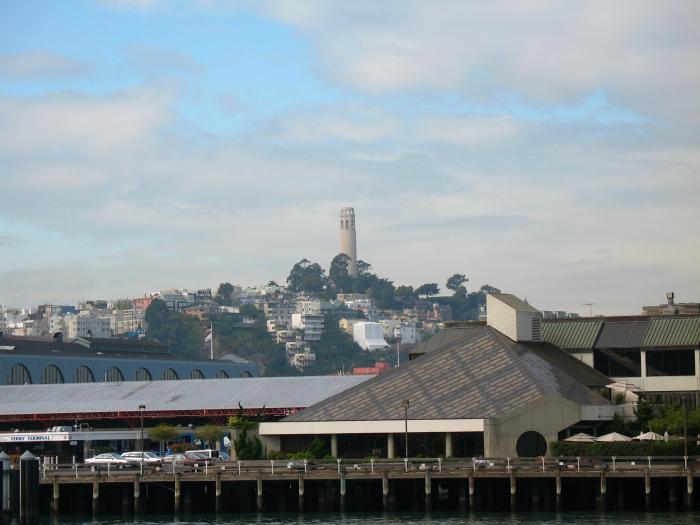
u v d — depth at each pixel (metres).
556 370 170.00
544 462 134.50
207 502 141.00
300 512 134.00
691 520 121.69
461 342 170.25
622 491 132.12
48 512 140.88
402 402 160.62
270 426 164.38
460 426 155.88
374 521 126.25
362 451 161.62
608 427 160.25
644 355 182.38
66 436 190.38
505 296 188.50
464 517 128.50
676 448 144.00
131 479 137.12
